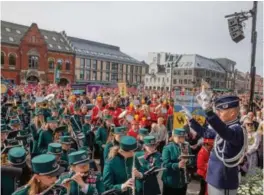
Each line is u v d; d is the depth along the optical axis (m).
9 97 17.48
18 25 52.53
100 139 8.47
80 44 66.56
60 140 6.08
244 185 4.45
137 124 8.41
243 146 3.16
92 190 3.73
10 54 48.72
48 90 22.78
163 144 9.48
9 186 3.99
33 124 8.47
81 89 25.80
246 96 16.70
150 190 4.64
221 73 84.88
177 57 84.50
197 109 7.19
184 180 5.31
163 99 17.31
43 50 52.84
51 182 3.35
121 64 74.00
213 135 3.97
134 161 4.33
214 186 3.32
